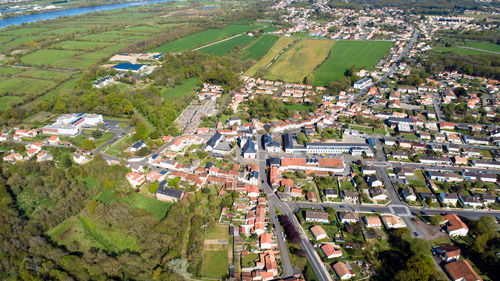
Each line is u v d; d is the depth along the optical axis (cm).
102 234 19725
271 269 16475
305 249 18175
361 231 19100
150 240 18288
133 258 17388
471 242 18300
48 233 19900
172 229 19438
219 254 17888
